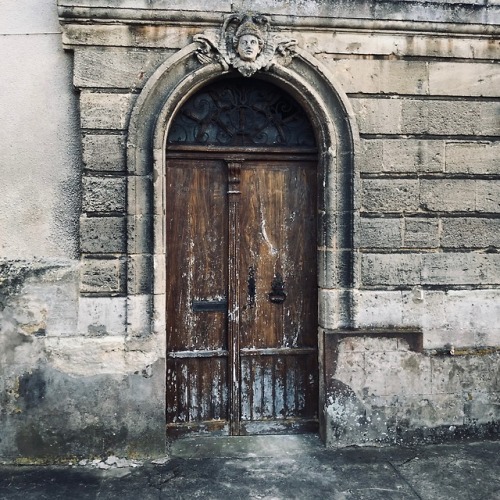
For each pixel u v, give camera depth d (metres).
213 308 5.06
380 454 4.76
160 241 4.71
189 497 4.04
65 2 4.54
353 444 4.91
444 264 5.04
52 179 4.73
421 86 4.97
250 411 5.10
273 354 5.10
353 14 4.81
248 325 5.09
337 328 4.95
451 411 5.03
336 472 4.42
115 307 4.71
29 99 4.71
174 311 5.02
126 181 4.69
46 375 4.63
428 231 5.00
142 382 4.69
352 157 4.86
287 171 5.11
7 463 4.58
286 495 4.06
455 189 5.04
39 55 4.72
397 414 4.96
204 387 5.06
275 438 5.02
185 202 5.00
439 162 5.01
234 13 4.71
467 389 5.05
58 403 4.63
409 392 4.97
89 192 4.66
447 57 5.00
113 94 4.68
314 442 4.97
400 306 4.98
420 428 4.99
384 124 4.93
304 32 4.84
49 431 4.62
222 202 5.05
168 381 5.00
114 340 4.66
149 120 4.71
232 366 5.05
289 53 4.79
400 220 4.97
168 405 5.00
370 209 4.94
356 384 4.92
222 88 5.02
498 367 5.09
